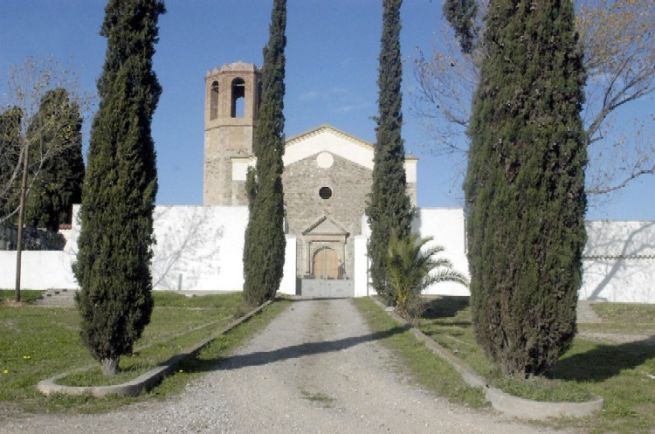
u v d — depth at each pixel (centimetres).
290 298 3256
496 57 1026
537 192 959
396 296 2312
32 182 3441
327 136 4325
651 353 1525
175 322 2244
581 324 2383
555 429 802
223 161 4975
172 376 1114
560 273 955
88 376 1031
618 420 845
